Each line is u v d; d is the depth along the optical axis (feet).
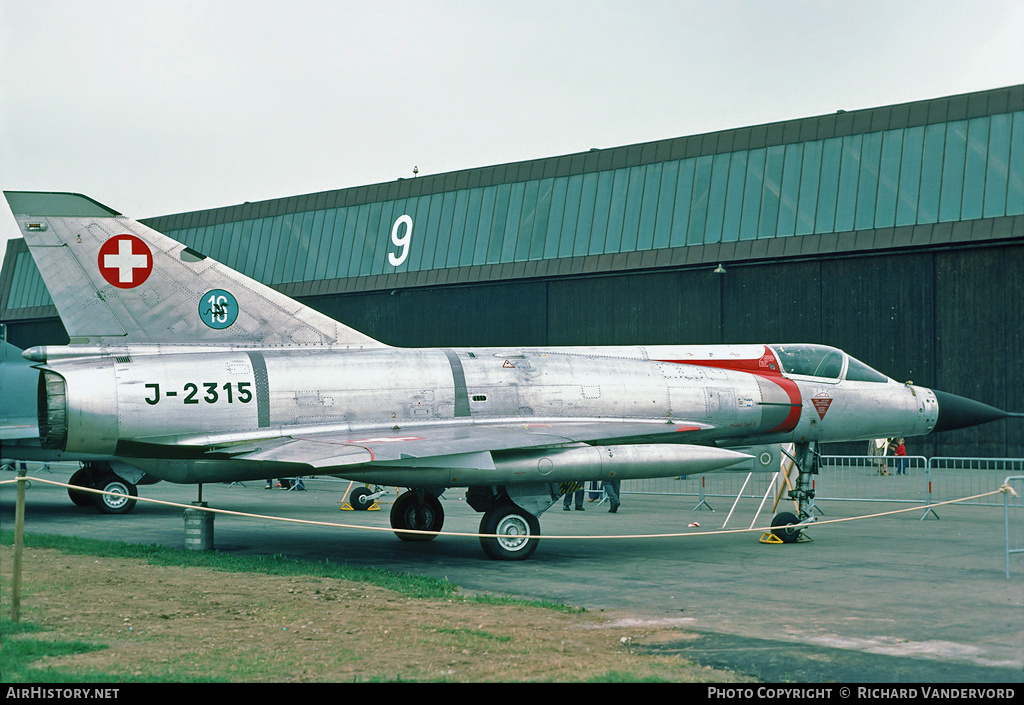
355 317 138.51
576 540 46.60
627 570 36.52
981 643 23.67
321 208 142.20
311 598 28.96
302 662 21.25
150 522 54.80
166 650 22.30
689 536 47.98
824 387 48.21
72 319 39.81
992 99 95.96
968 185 95.86
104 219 40.37
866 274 104.12
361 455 34.65
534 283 123.13
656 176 114.01
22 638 23.27
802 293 107.14
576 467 39.55
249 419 39.32
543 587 32.53
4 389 59.98
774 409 46.73
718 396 45.80
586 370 44.80
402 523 45.91
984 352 98.07
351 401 40.60
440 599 29.22
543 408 43.21
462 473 38.88
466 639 23.58
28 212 39.65
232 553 41.04
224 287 41.73
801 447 48.60
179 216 158.71
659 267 111.55
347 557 40.16
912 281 101.71
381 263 134.10
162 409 38.37
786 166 106.01
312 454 35.32
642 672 20.59
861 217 100.99
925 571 35.83
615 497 61.21
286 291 142.10
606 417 43.96
